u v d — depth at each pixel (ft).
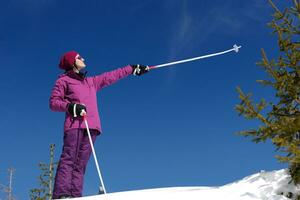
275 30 15.43
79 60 19.02
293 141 12.92
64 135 17.21
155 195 12.10
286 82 14.30
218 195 11.90
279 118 14.10
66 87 18.08
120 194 12.76
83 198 13.03
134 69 20.33
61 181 16.42
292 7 15.58
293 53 14.60
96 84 19.17
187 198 11.62
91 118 17.70
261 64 14.61
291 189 12.45
